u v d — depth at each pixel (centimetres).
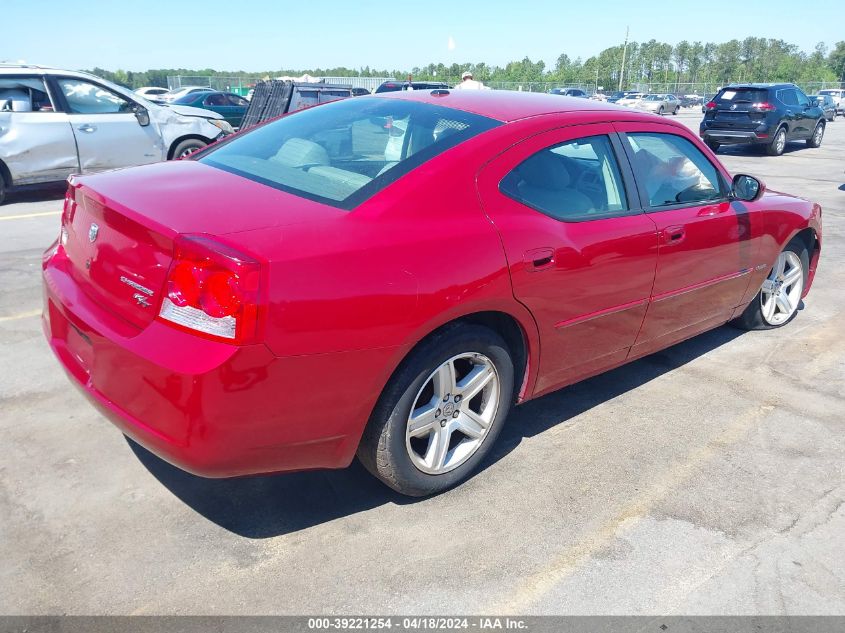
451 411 282
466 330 270
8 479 287
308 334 222
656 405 383
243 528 266
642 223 338
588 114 336
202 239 217
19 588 230
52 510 270
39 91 864
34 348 415
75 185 278
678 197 372
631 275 334
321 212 249
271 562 249
